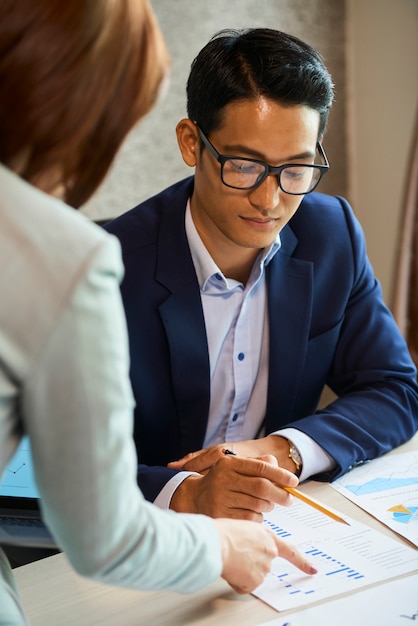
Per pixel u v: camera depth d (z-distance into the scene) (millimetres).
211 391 1514
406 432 1484
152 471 1297
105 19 673
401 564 1074
